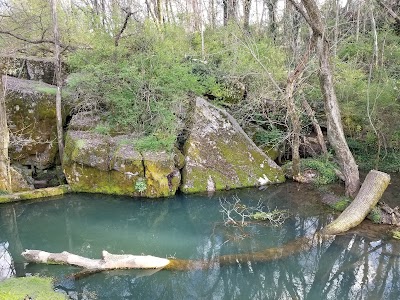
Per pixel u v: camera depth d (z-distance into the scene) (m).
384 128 9.57
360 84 9.62
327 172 9.40
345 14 14.18
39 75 11.00
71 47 10.46
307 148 10.67
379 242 6.42
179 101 9.72
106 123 9.45
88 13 10.34
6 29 9.92
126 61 9.68
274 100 10.11
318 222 7.29
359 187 7.95
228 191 8.97
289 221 7.38
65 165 8.66
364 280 5.54
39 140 9.27
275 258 6.12
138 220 7.84
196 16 14.56
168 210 8.28
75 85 9.53
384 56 11.08
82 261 5.63
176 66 9.80
